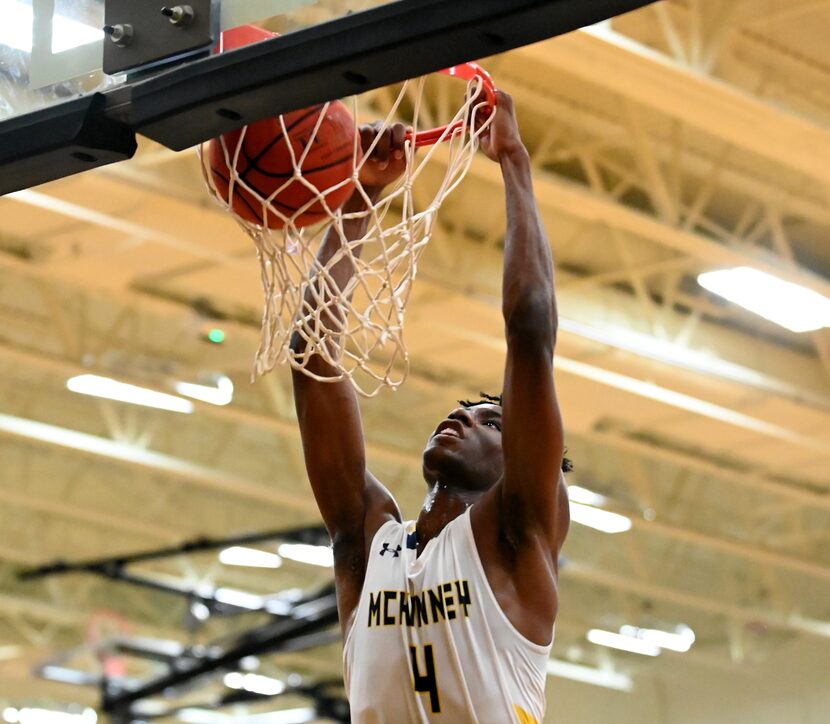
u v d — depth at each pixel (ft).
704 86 25.93
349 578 9.64
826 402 36.78
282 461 45.14
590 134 30.89
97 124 9.70
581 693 59.57
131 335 37.27
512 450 8.95
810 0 25.98
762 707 54.44
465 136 10.41
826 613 53.31
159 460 40.88
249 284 31.42
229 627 53.47
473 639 8.65
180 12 9.51
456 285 31.37
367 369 9.93
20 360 36.81
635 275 32.94
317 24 8.98
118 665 39.70
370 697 8.77
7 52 10.19
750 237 32.58
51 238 30.12
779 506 47.06
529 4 8.36
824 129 27.02
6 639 52.90
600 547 51.98
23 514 48.24
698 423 37.47
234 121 9.43
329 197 9.72
